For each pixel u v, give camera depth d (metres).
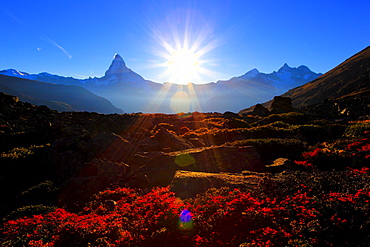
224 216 6.54
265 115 51.06
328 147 14.40
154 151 18.94
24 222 7.86
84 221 7.30
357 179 8.43
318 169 11.48
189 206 7.36
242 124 31.69
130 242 6.18
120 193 11.20
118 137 19.19
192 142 21.89
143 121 34.12
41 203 11.56
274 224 6.09
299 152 15.16
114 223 7.02
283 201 6.96
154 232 6.34
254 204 6.89
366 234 5.30
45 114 33.91
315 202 6.66
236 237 5.80
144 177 13.12
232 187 9.36
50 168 15.08
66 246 6.24
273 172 12.21
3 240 7.08
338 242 5.23
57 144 17.08
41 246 6.12
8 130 23.78
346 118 34.06
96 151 17.03
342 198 6.38
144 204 8.05
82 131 23.80
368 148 11.91
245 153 13.72
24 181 14.44
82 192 12.38
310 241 5.27
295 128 21.75
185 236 5.99
